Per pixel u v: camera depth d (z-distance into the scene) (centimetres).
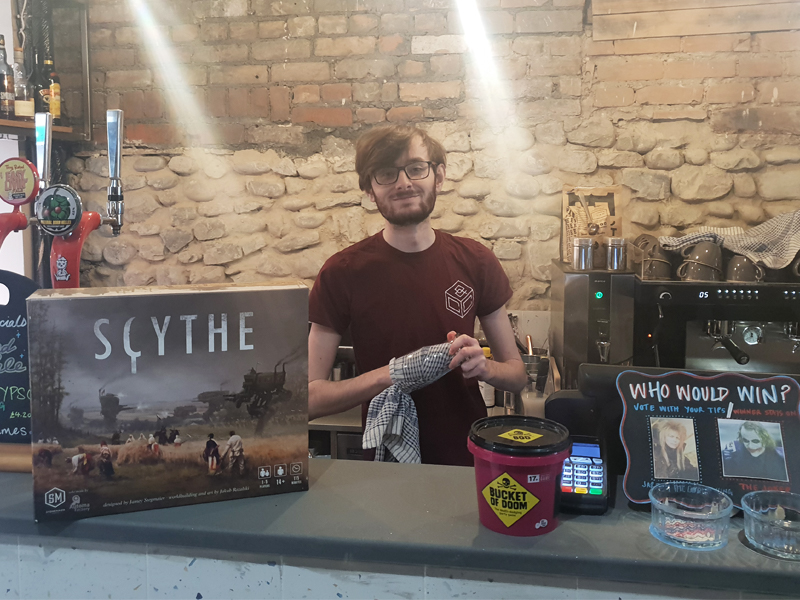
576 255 217
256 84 269
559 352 224
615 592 78
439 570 81
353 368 248
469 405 174
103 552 86
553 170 256
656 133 249
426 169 170
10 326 96
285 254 273
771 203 245
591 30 250
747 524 81
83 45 270
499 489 81
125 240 279
